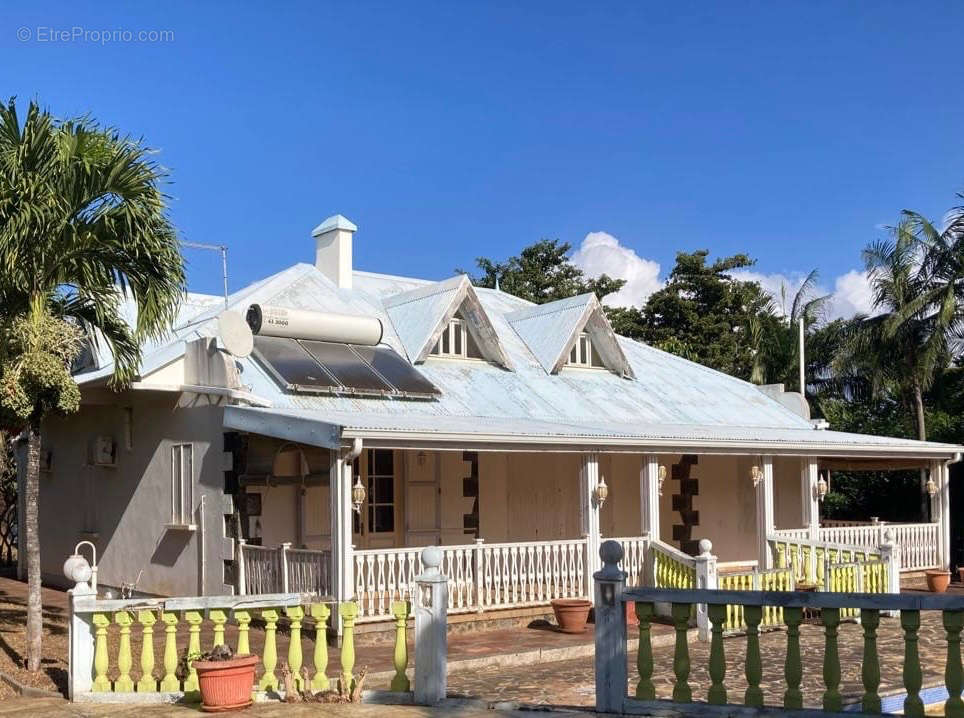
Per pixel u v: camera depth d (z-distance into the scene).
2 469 22.92
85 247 12.16
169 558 16.66
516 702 9.27
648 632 8.31
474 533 19.06
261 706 9.53
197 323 19.25
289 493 16.44
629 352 24.62
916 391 27.39
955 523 24.69
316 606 10.09
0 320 12.34
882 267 27.45
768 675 11.58
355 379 16.95
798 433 21.56
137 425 17.84
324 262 22.28
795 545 18.27
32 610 11.73
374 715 8.99
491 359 20.48
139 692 10.12
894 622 15.81
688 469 22.42
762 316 36.75
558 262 45.66
